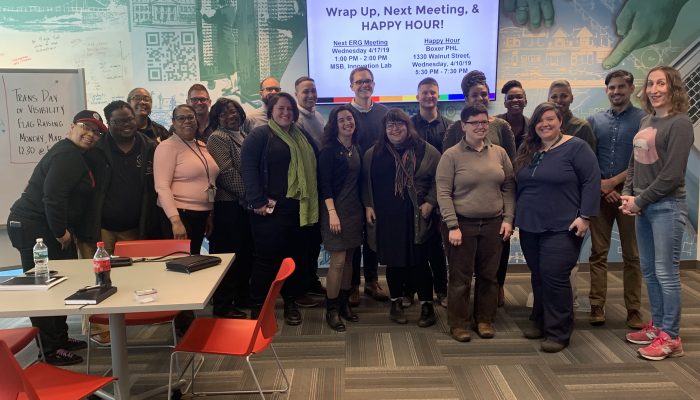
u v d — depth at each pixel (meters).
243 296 3.79
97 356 3.09
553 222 2.91
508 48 4.55
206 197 3.30
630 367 2.80
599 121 3.38
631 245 3.31
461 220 3.09
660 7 4.47
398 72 4.50
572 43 4.54
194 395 2.59
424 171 3.25
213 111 3.55
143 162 3.18
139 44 4.48
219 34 4.49
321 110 4.62
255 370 2.87
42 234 2.90
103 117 4.55
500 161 3.07
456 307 3.20
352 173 3.31
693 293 4.06
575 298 3.69
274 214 3.30
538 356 2.96
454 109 4.59
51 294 2.00
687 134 2.65
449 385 2.65
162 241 2.79
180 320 3.33
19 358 3.14
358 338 3.27
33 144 3.61
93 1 4.42
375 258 4.04
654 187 2.71
